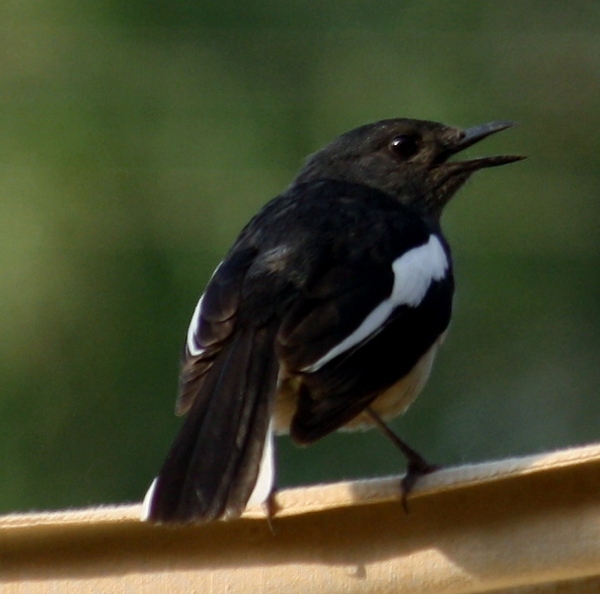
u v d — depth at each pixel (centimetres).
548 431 1441
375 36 1479
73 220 1309
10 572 734
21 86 1362
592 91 1537
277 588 717
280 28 1452
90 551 730
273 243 841
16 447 1284
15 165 1316
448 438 1452
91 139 1349
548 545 688
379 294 816
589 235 1500
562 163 1532
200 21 1420
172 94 1398
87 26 1396
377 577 709
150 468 1296
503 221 1465
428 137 1012
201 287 1320
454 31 1505
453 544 703
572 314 1461
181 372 805
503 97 1514
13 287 1278
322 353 773
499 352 1461
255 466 717
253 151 1389
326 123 1427
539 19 1538
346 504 706
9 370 1275
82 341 1291
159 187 1352
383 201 912
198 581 723
